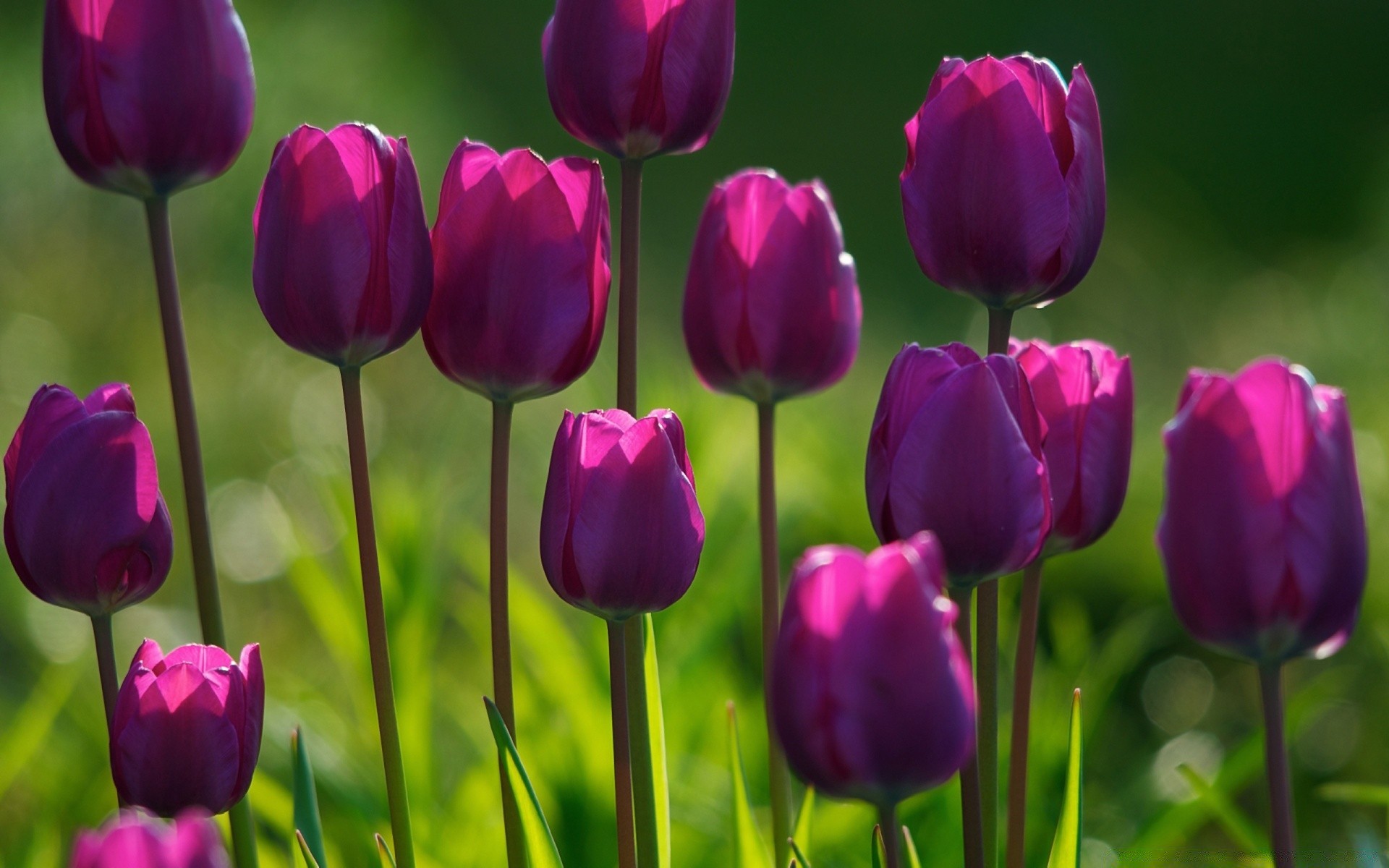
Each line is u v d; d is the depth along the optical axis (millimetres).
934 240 1679
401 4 9094
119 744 1647
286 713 1993
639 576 1651
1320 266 6734
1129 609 2979
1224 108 10680
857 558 1572
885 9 12180
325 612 1975
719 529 2176
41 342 3797
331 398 3996
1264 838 1828
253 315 4363
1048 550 1699
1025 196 1666
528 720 1964
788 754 1585
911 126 1698
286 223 1665
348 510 1975
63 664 2176
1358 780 2371
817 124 10609
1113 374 1688
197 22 1680
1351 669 2582
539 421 3498
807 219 1732
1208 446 1623
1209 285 6520
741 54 11555
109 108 1675
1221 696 2842
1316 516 1620
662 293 5809
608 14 1689
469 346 1678
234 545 3166
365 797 1923
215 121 1687
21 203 4242
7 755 1873
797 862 1648
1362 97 10633
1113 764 2533
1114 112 10625
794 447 2713
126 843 1534
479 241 1672
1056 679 2055
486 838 1853
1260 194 9359
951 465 1629
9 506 1672
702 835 1924
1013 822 1721
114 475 1665
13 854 1892
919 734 1573
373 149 1666
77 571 1667
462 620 2143
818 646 1576
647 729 1693
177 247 4410
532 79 10234
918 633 1569
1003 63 1669
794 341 1736
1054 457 1686
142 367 3857
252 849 1698
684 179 9320
